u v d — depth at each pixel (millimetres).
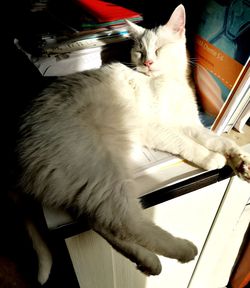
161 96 914
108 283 898
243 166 734
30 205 821
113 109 866
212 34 750
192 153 773
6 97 940
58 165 729
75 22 929
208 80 823
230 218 943
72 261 742
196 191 760
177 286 1176
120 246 729
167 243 736
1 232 1315
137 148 855
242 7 626
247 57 652
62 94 837
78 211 700
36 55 859
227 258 1166
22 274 1200
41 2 1078
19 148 769
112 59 971
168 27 943
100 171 731
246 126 880
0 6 1045
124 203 709
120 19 955
